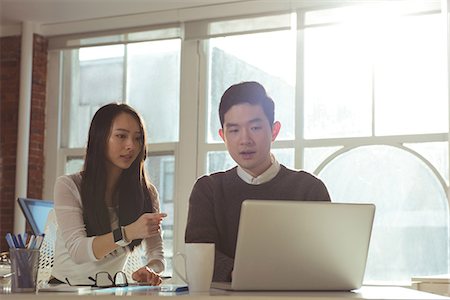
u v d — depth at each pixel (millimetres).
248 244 1761
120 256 2596
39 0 5758
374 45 5414
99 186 2598
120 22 6121
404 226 5188
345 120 5449
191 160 5805
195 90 5859
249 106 2441
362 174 5340
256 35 5762
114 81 6234
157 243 2773
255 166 2500
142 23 6039
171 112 5996
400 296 1639
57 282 2443
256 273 1802
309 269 1833
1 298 1735
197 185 2559
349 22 5441
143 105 6102
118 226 2643
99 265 2562
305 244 1800
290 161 5566
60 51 6406
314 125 5527
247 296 1541
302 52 5598
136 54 6172
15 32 6391
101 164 2617
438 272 5070
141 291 1839
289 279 1830
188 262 1860
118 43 6148
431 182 5133
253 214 1740
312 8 5535
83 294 1685
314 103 5543
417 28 5309
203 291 1843
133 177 2689
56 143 6320
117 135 2633
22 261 1884
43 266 2980
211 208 2518
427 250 5113
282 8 5598
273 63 5699
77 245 2379
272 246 1780
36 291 1890
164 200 5867
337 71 5504
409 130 5258
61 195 2545
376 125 5352
